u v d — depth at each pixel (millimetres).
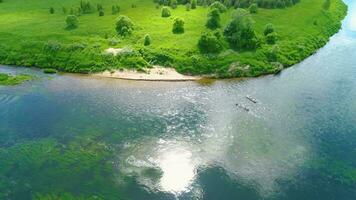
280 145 62781
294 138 64688
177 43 93125
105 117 69875
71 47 92562
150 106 73875
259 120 69625
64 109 72438
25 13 117500
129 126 67188
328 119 70312
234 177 55344
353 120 70125
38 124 67500
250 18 93875
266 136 65062
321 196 52438
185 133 65438
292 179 55344
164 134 65062
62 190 52625
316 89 81438
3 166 56938
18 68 90562
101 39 95875
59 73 88438
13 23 108125
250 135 65250
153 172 56219
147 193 52281
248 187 53500
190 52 90062
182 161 58562
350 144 63656
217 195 52031
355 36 115625
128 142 62938
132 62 88062
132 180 54594
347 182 55125
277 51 93188
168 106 73938
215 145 62406
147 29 100688
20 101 75125
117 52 90375
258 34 98688
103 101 75562
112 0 129000
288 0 123812
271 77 87438
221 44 92312
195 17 108438
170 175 55688
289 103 75625
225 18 107125
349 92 80188
